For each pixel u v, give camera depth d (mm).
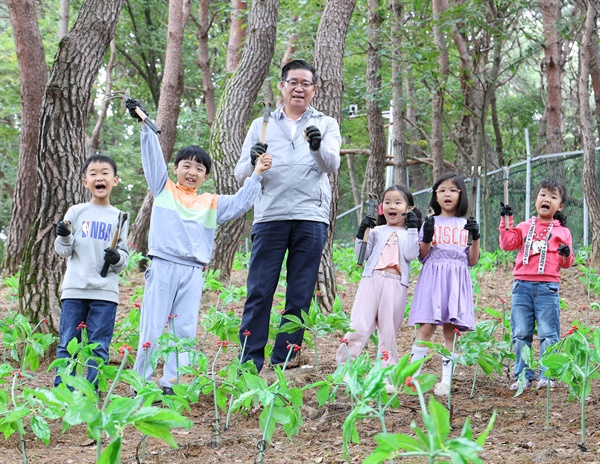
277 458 3521
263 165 4773
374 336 5230
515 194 14141
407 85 17359
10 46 22328
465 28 12641
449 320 4980
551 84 15664
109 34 6312
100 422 2326
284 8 16828
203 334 7094
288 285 5152
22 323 4809
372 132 15688
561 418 4168
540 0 15445
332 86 7363
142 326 4637
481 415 4309
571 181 13273
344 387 4719
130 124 28125
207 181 23141
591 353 3574
